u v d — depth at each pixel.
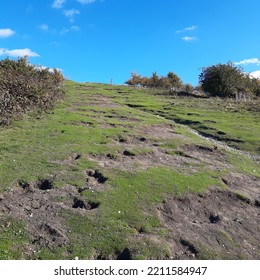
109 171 11.20
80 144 13.72
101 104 24.64
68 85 36.31
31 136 14.33
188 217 9.29
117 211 8.80
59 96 23.14
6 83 17.56
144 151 13.64
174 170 11.98
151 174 11.21
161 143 15.34
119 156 12.91
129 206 9.09
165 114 24.48
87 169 11.23
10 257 6.88
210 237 8.27
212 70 36.28
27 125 15.97
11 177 10.13
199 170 12.38
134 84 46.78
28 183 9.96
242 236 8.60
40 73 23.42
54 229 7.82
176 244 7.86
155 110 25.67
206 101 32.25
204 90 37.34
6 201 9.00
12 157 11.74
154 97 33.56
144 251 7.39
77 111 20.42
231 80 35.91
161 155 13.86
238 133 19.61
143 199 9.54
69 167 11.25
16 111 16.78
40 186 10.10
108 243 7.55
